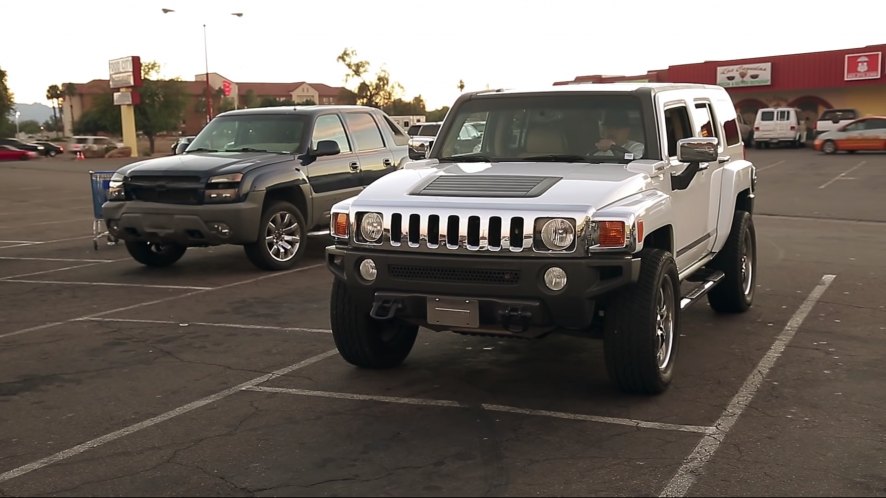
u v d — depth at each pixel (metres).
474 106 6.52
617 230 4.89
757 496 3.98
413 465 4.41
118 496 4.09
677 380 5.83
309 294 9.05
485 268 5.00
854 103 46.59
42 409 5.42
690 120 6.75
